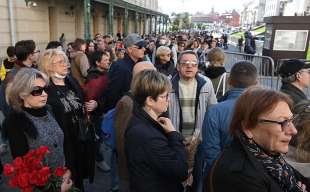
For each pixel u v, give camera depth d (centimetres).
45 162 230
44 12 1667
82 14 2162
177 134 215
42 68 292
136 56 385
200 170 296
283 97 143
